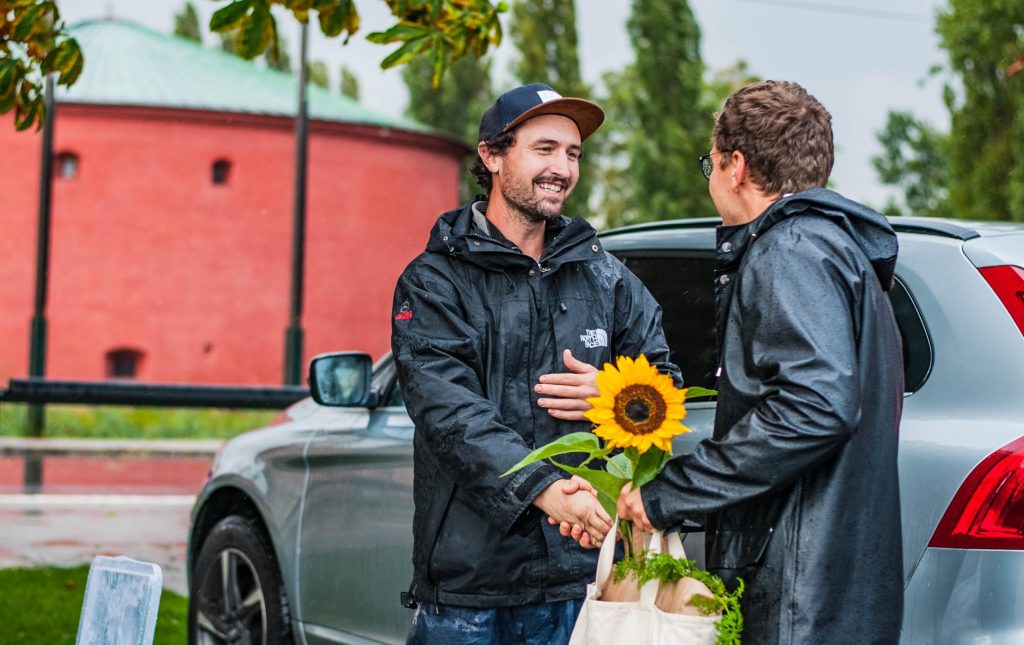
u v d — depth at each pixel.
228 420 25.83
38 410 23.45
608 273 3.52
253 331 31.50
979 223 3.53
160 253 31.00
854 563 2.63
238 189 31.52
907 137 53.94
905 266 3.32
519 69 45.81
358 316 32.56
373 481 4.48
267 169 31.77
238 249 31.48
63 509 13.28
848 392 2.54
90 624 3.28
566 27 45.66
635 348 3.54
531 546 3.28
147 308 30.86
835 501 2.62
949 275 3.25
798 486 2.65
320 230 32.12
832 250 2.66
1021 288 3.14
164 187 31.03
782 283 2.63
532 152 3.39
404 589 4.31
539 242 3.51
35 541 10.96
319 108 33.41
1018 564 2.87
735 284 2.75
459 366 3.27
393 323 3.38
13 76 4.94
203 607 5.18
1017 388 3.03
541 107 3.36
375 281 32.88
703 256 3.96
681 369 3.90
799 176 2.83
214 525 5.35
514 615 3.34
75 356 30.48
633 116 51.91
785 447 2.54
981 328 3.14
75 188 30.62
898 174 54.00
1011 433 2.96
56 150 30.61
